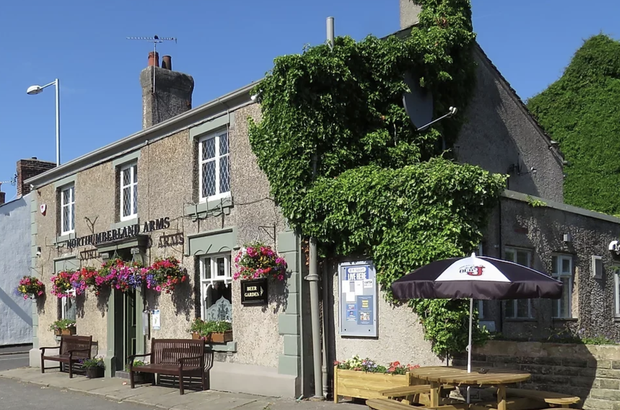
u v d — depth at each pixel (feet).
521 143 51.13
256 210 40.27
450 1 45.03
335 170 37.29
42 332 63.67
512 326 37.65
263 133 38.83
